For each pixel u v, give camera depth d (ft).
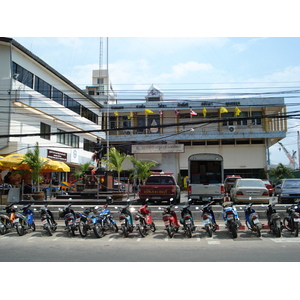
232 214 33.40
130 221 36.29
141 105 137.80
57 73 91.04
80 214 35.35
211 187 53.98
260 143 138.92
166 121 141.59
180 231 37.86
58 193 73.61
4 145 70.69
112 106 138.41
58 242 32.48
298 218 32.89
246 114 138.72
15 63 73.31
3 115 71.56
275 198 74.95
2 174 74.90
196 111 139.23
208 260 24.14
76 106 107.55
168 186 53.42
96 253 27.14
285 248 28.12
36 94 80.84
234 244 30.25
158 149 137.90
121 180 133.59
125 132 142.51
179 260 24.30
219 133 135.23
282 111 134.10
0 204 57.36
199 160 57.52
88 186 66.13
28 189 63.77
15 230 39.86
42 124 85.20
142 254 26.61
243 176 137.59
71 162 98.68
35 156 57.93
